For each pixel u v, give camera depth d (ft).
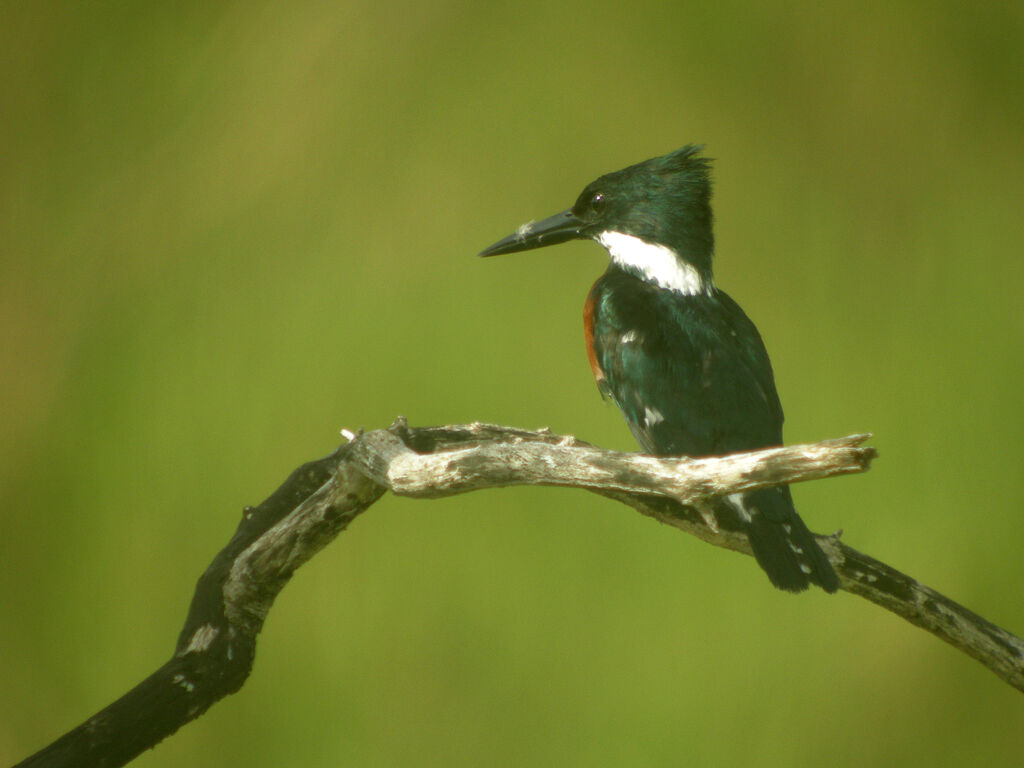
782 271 43.16
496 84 44.04
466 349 39.06
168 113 43.83
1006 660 18.67
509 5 44.80
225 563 16.65
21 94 43.21
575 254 40.55
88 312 40.52
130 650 35.12
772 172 44.09
